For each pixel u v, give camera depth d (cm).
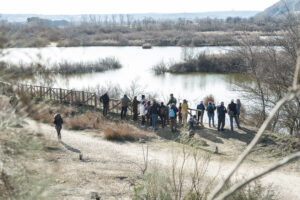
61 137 1572
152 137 1633
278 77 1831
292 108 1791
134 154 1355
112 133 1597
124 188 980
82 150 1377
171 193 623
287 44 1700
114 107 2017
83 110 2070
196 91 3762
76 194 855
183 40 9600
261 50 1950
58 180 924
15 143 415
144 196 636
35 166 411
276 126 2039
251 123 2166
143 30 14550
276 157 1321
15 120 407
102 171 1114
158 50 8731
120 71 5556
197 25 15100
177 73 5412
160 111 1739
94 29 12694
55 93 2098
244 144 1486
